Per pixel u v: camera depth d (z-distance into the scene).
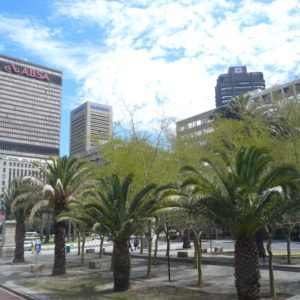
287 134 21.38
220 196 13.05
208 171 15.52
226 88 102.69
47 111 180.00
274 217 12.89
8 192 42.03
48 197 24.08
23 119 171.75
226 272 21.89
